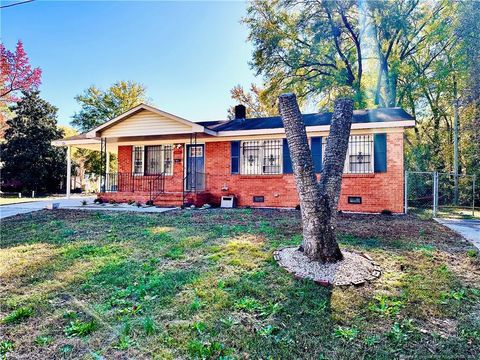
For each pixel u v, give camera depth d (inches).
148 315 106.3
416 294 122.1
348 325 100.5
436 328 99.2
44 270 152.8
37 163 946.7
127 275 144.3
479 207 491.5
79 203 487.5
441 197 550.6
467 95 553.0
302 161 158.6
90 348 87.8
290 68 744.3
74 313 108.1
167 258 169.8
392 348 88.2
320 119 436.1
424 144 683.4
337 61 725.9
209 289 126.5
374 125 370.9
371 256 167.9
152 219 300.4
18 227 266.4
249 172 450.0
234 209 402.0
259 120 512.1
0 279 141.3
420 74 655.1
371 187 386.3
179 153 488.1
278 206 429.4
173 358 82.7
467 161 563.5
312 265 147.3
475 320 103.6
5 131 962.7
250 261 160.9
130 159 509.0
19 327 99.7
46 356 84.4
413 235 224.7
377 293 123.6
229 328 97.7
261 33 725.3
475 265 157.1
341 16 699.4
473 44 546.9
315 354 85.2
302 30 715.4
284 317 105.2
